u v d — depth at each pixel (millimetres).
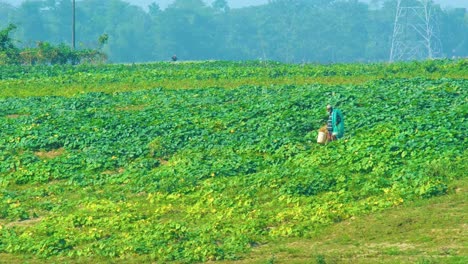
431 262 61594
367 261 64062
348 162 97000
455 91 134500
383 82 157500
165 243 71500
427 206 78375
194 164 102312
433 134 101188
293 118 122375
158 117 130250
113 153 111500
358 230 72750
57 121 131625
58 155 115750
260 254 68000
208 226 75625
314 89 153000
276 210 81188
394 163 94250
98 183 99375
